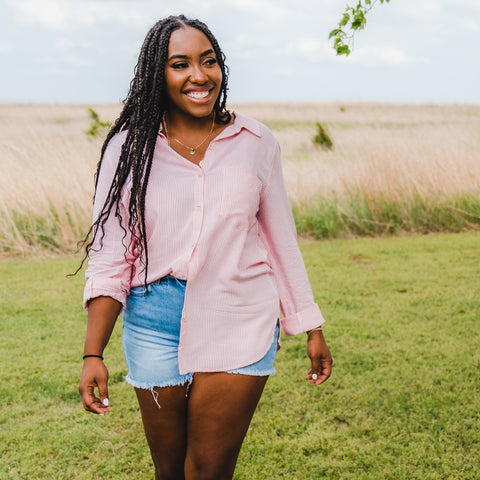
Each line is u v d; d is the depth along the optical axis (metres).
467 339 4.56
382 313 5.20
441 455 3.04
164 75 1.87
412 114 36.19
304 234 8.59
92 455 3.12
